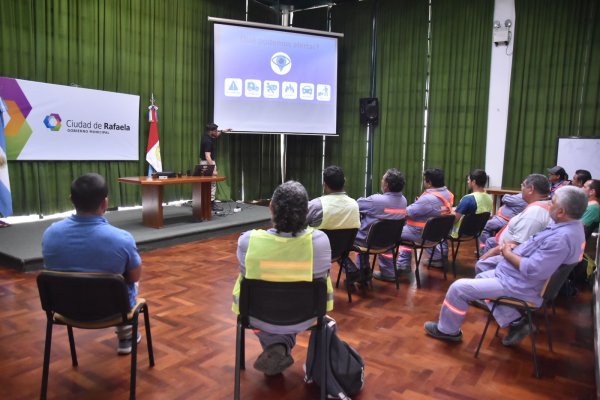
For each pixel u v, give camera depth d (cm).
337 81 728
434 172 354
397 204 324
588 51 556
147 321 205
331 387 184
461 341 245
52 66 504
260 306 168
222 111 658
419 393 192
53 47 503
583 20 555
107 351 223
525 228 257
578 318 285
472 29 634
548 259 202
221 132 622
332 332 187
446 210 352
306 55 697
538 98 593
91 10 536
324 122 719
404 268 386
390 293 326
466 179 654
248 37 662
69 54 518
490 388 197
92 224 174
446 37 655
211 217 549
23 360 212
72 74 523
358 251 316
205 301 296
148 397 183
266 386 194
